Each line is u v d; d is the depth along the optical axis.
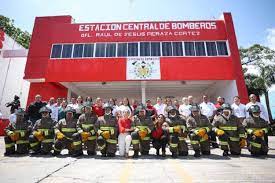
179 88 18.11
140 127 7.12
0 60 17.64
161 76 14.77
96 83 16.31
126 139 6.99
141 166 5.48
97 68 15.05
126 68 14.98
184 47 15.28
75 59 15.27
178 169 5.11
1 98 17.78
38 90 15.74
